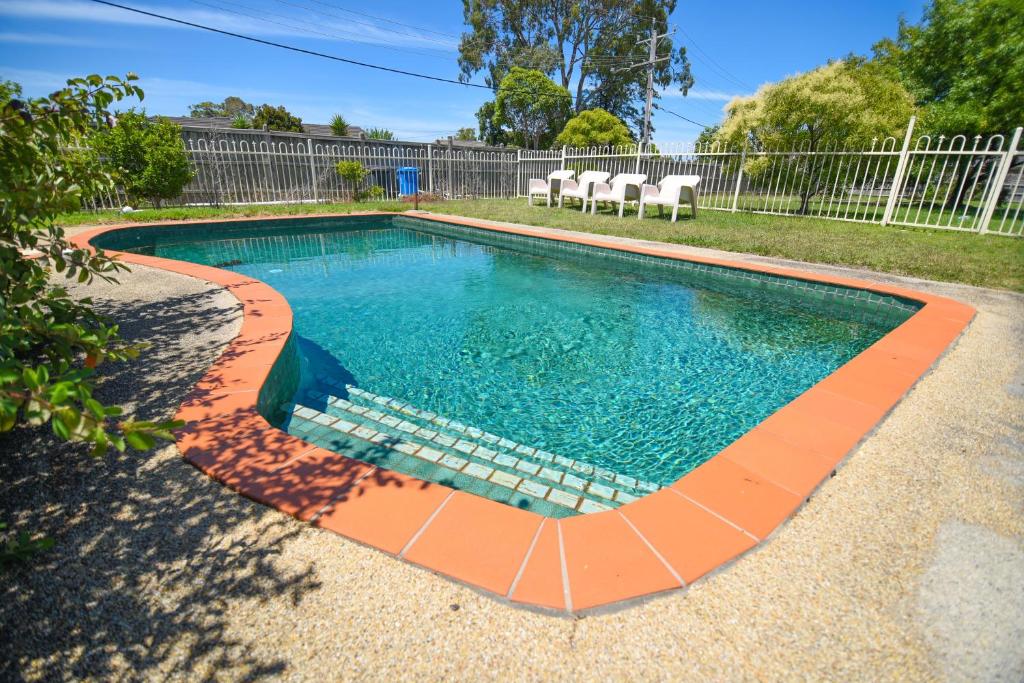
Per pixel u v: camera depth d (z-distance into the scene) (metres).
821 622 1.32
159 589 1.39
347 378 3.67
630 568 1.49
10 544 1.47
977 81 11.59
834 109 9.81
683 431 3.00
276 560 1.50
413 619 1.32
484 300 5.73
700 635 1.28
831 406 2.55
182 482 1.85
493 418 3.11
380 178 16.52
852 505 1.80
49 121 1.95
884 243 7.31
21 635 1.25
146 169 9.47
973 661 1.21
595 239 8.14
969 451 2.16
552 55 23.78
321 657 1.21
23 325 1.61
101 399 2.46
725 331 4.73
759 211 11.66
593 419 3.13
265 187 13.22
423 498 1.78
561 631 1.29
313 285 6.36
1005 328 3.85
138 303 4.11
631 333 4.68
